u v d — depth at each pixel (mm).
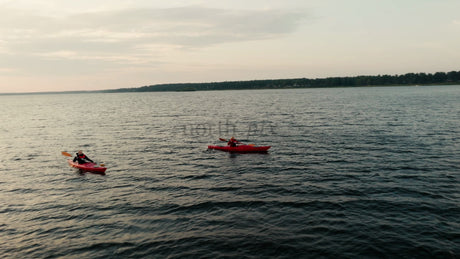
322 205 13000
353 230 10797
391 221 11391
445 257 9102
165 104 95500
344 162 19719
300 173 17688
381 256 9250
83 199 14266
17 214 12766
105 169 18422
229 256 9375
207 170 18750
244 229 11039
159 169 19141
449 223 11055
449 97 82062
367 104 66375
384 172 17328
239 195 14367
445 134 27797
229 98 127438
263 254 9469
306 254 9422
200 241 10258
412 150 22219
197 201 13711
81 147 26594
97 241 10422
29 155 23844
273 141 27734
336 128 33531
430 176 16344
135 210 12875
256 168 19000
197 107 76438
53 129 39125
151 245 10086
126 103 111375
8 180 17406
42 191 15484
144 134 33156
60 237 10773
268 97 121875
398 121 37344
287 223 11445
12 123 48219
